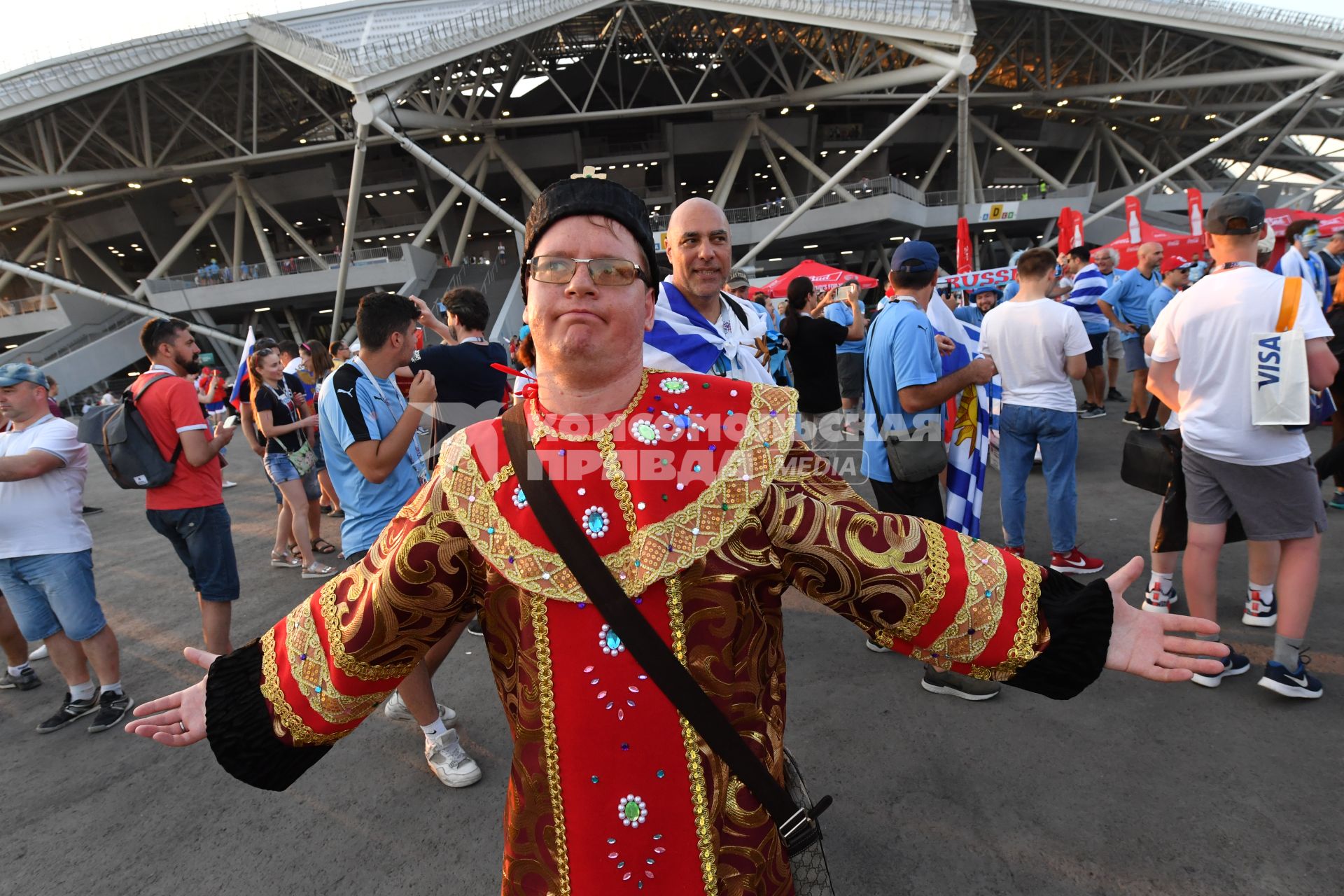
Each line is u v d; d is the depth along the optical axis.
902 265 2.75
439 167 23.77
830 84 32.50
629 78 37.47
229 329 34.53
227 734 0.98
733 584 0.83
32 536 2.89
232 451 11.89
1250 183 40.69
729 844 0.85
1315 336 2.25
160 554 5.81
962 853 1.97
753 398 0.89
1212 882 1.81
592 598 0.80
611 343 0.83
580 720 0.83
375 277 30.91
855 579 0.86
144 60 25.06
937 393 2.59
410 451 2.68
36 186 29.00
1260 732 2.35
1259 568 2.91
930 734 2.52
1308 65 29.19
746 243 32.09
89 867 2.23
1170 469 2.87
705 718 0.81
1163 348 2.62
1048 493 3.65
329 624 0.94
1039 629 0.88
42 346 31.00
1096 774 2.23
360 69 22.25
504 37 24.34
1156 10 28.50
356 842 2.22
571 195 0.83
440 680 3.19
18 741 3.04
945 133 38.09
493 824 2.26
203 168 31.78
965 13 22.70
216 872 2.15
